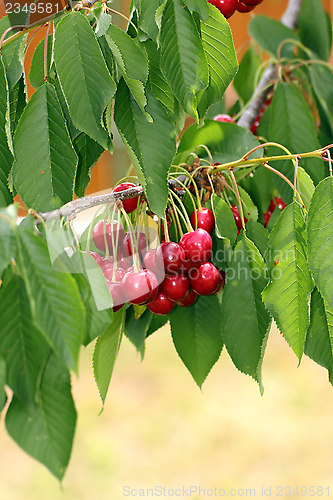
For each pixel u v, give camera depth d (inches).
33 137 46.6
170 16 46.8
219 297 50.3
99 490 89.3
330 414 108.6
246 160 48.6
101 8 47.0
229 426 108.3
